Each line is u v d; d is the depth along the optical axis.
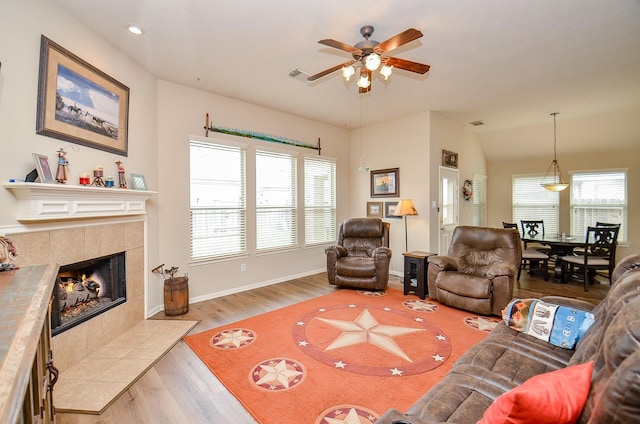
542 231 5.89
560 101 4.56
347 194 6.26
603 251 4.63
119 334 2.93
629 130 5.30
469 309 3.44
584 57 3.20
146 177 3.43
